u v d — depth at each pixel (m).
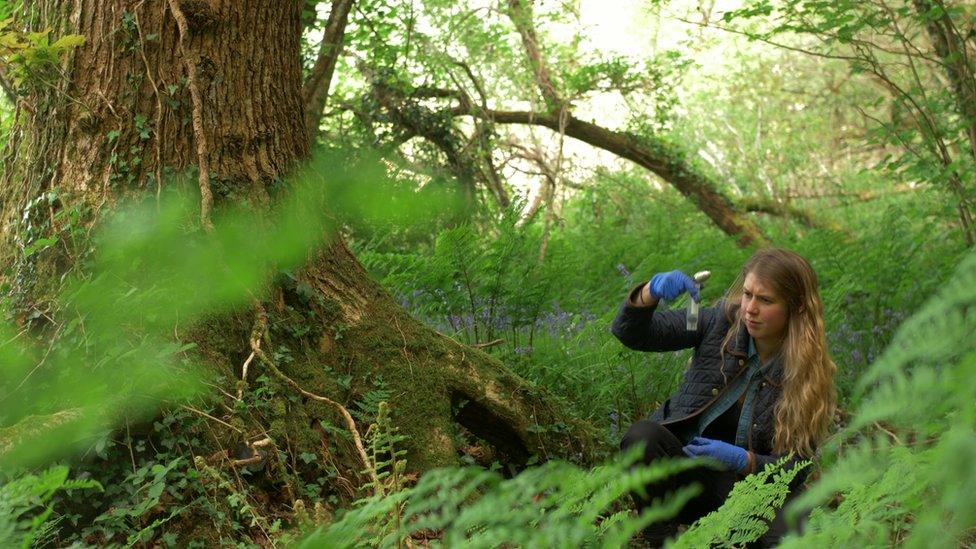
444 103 11.07
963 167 8.12
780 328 3.33
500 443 4.52
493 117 11.52
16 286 3.62
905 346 0.66
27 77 3.87
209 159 4.01
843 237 8.68
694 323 3.52
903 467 1.08
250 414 3.61
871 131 8.17
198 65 4.04
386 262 5.39
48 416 2.79
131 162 3.90
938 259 8.14
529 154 12.08
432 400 4.22
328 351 4.14
